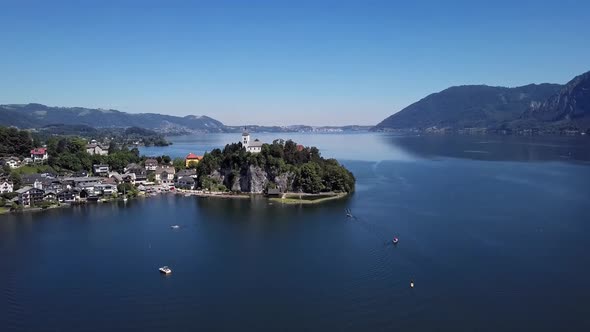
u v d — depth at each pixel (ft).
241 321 318.65
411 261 424.46
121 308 340.39
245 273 403.13
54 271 414.62
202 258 444.55
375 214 609.42
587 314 323.16
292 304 342.03
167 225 576.20
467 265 412.57
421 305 338.34
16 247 488.44
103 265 428.56
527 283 372.99
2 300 356.18
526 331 302.66
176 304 344.69
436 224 550.36
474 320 316.40
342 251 456.86
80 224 589.32
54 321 323.16
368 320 318.04
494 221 559.38
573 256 431.43
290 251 460.14
